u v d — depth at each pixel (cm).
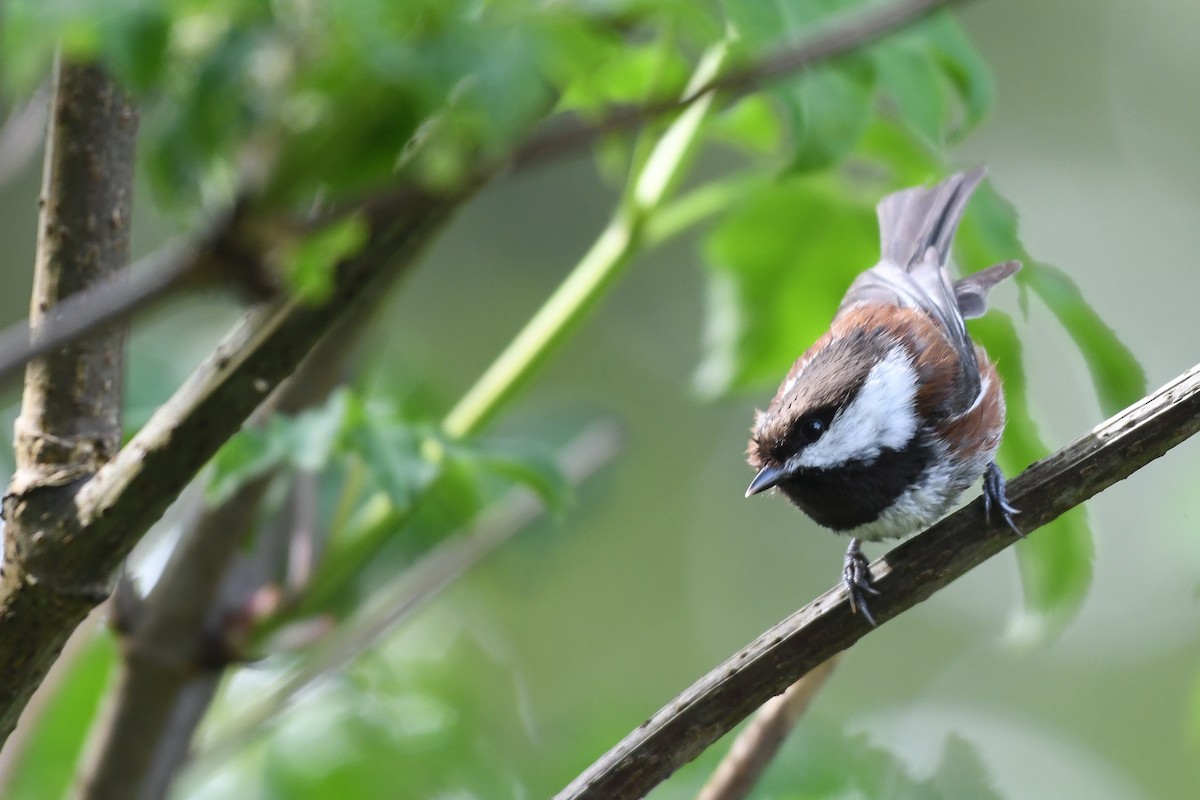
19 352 321
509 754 872
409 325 1519
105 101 460
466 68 385
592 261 751
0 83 387
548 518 940
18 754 661
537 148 393
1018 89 1894
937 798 747
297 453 603
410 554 866
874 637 1714
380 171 404
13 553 443
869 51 523
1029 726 1612
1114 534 1625
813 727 783
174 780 664
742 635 1681
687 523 1720
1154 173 1873
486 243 1545
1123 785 1559
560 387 1694
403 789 806
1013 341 812
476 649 1052
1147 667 1630
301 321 420
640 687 1503
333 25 392
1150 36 1894
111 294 344
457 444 644
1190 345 1827
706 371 875
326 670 721
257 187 384
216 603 665
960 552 533
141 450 433
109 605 657
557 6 451
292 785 799
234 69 395
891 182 828
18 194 1304
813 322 864
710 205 750
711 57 558
